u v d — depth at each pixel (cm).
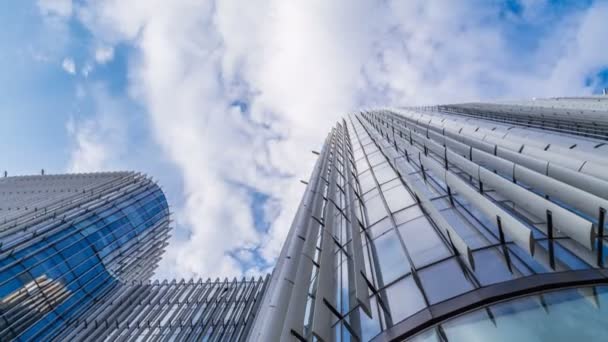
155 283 4456
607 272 645
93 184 5675
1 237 3288
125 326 3353
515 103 5194
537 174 975
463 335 624
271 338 739
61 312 3234
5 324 2694
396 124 3159
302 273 1041
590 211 766
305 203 1609
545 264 719
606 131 1805
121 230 4781
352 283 1000
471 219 1008
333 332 865
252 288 3988
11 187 5556
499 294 668
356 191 1781
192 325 3259
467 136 1948
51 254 3497
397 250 1016
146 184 6250
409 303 774
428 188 1362
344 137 3828
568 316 584
